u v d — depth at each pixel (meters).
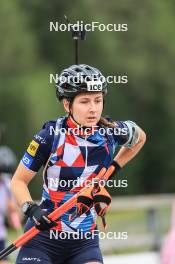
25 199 11.38
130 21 79.19
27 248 11.62
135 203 28.67
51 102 66.88
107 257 26.64
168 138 81.69
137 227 28.55
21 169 11.49
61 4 76.38
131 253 27.95
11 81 68.69
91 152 11.32
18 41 71.00
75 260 11.65
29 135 66.94
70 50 77.31
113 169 11.70
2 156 20.84
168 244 17.36
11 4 72.19
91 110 11.20
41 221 11.15
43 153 11.34
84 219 11.57
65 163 11.29
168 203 29.16
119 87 78.44
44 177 11.49
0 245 20.97
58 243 11.59
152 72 80.19
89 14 75.94
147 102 80.19
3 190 20.88
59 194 11.40
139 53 79.12
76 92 11.19
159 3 81.25
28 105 66.88
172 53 80.94
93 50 76.06
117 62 77.25
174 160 81.19
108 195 11.34
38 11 76.44
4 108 67.50
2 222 20.97
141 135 11.91
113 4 77.69
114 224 28.20
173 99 81.12
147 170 81.19
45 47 76.94
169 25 81.50
